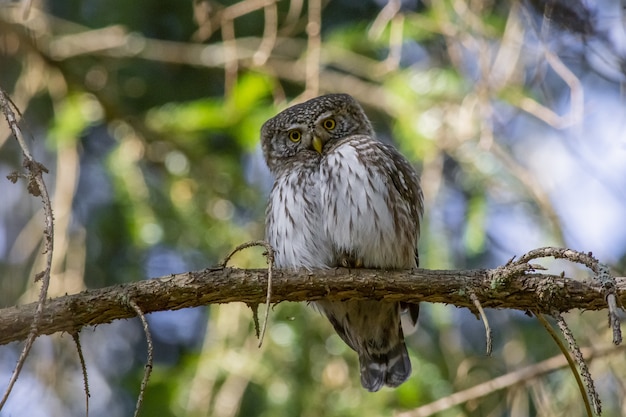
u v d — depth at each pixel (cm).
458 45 1188
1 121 1267
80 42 1331
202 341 1395
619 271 1096
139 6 1378
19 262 1236
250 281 800
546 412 1013
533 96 1228
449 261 1170
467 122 1193
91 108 1327
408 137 1233
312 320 1155
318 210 963
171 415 1116
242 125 1256
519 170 1157
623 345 1015
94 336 1325
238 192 1293
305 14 1403
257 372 1124
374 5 1402
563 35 951
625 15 865
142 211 1248
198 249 1256
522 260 769
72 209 1276
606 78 964
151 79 1423
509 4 1168
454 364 1140
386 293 831
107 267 1309
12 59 1356
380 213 934
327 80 1321
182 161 1305
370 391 1039
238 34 1369
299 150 1089
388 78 1277
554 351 1157
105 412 1309
